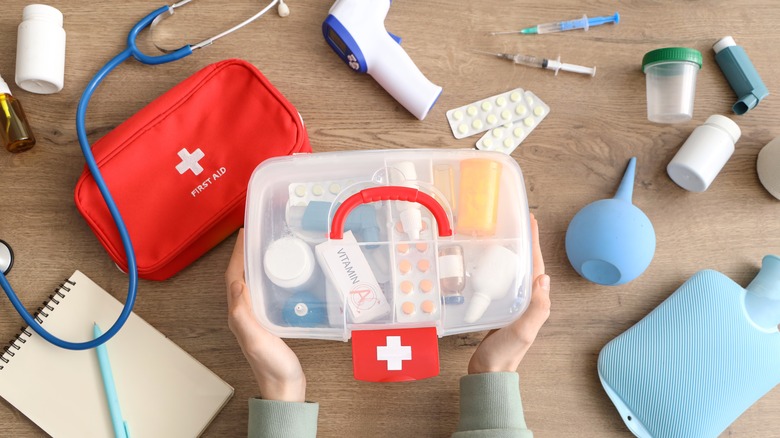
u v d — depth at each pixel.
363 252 0.71
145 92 0.92
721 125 0.90
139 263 0.84
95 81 0.86
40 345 0.85
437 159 0.76
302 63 0.94
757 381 0.86
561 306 0.90
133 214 0.85
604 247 0.84
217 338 0.87
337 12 0.87
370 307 0.70
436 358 0.72
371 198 0.68
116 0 0.94
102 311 0.86
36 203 0.89
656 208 0.93
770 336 0.87
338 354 0.87
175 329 0.87
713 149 0.89
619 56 0.96
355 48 0.88
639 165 0.94
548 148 0.94
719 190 0.94
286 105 0.87
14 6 0.93
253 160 0.87
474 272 0.72
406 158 0.76
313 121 0.93
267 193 0.75
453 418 0.86
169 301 0.87
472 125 0.93
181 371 0.85
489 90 0.95
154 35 0.93
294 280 0.70
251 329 0.74
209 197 0.86
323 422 0.86
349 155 0.76
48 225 0.88
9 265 0.87
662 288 0.91
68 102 0.91
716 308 0.88
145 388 0.85
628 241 0.84
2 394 0.83
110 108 0.92
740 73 0.93
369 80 0.94
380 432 0.86
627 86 0.95
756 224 0.93
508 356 0.79
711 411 0.85
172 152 0.86
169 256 0.84
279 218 0.74
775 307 0.87
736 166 0.94
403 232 0.72
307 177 0.76
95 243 0.88
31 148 0.90
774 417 0.88
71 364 0.85
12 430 0.84
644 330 0.87
